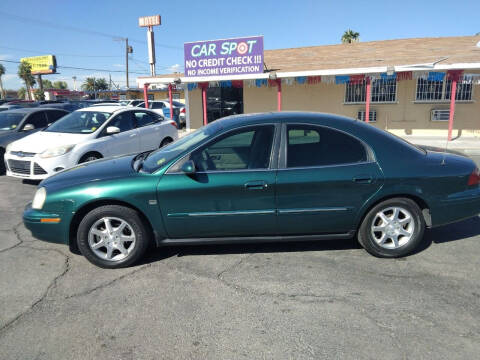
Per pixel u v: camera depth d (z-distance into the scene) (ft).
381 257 12.64
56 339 8.80
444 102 46.75
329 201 12.06
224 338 8.71
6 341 8.77
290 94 52.42
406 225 12.59
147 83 50.34
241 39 44.24
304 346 8.37
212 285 11.10
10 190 23.36
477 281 11.05
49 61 171.83
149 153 15.21
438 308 9.70
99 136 24.70
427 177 12.16
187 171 11.57
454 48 48.62
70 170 13.97
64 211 12.07
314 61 49.80
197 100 56.44
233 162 12.18
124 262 12.27
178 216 12.03
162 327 9.16
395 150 12.47
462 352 8.08
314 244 13.91
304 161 12.12
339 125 12.50
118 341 8.69
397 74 41.42
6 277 11.86
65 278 11.75
